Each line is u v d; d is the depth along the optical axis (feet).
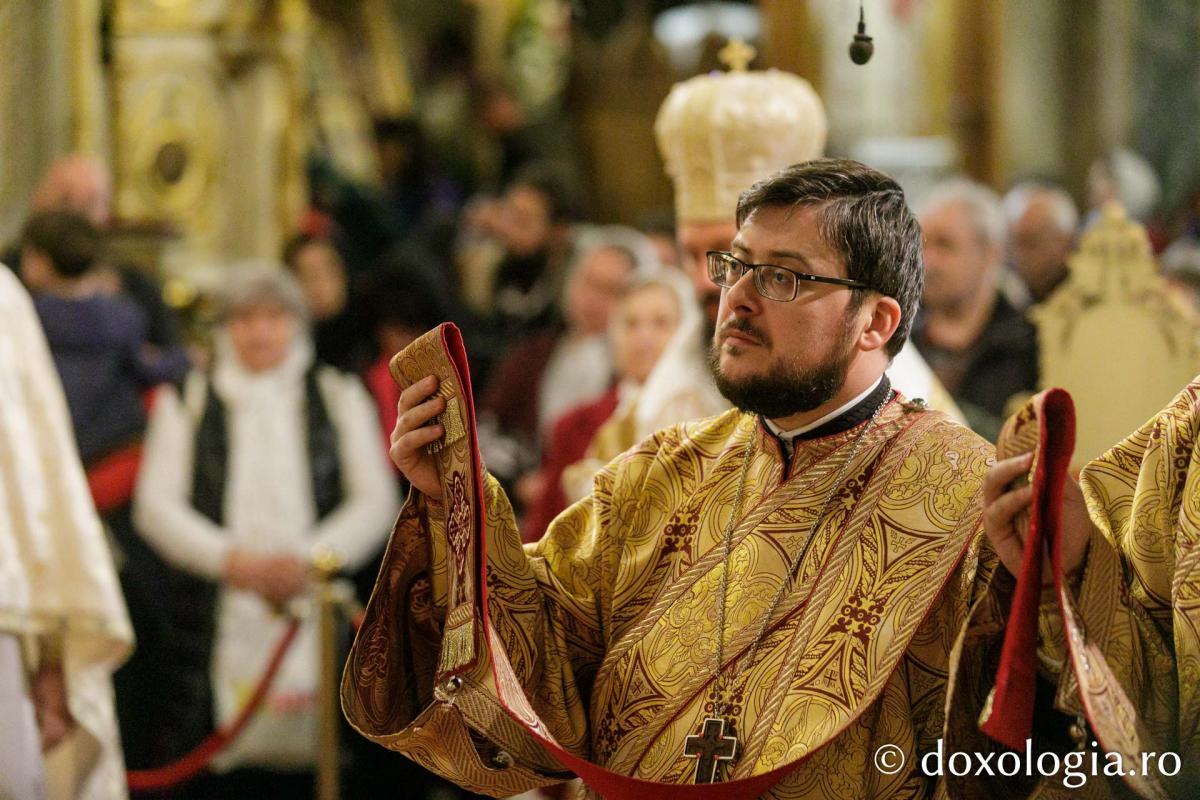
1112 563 9.49
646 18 55.72
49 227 26.17
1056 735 9.53
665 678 10.35
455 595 10.39
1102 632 9.39
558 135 55.77
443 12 55.88
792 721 9.82
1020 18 50.06
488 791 10.96
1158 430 10.34
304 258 31.86
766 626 10.15
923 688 9.86
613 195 55.67
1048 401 8.97
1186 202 45.68
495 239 42.60
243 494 24.54
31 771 17.02
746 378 10.07
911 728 9.78
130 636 18.15
